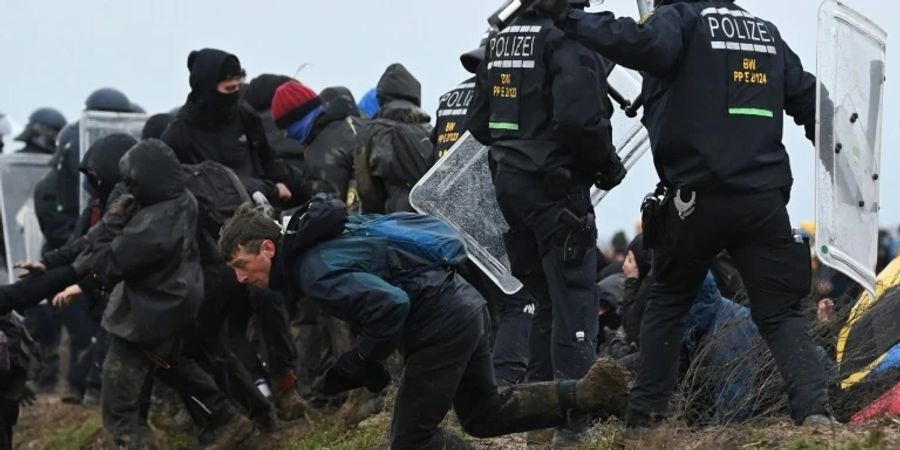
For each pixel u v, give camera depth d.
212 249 24.62
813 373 17.41
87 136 35.59
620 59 17.03
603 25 17.02
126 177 23.45
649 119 17.83
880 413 18.78
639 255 22.52
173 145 25.61
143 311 23.28
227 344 25.48
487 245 22.47
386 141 25.11
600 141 18.83
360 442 23.19
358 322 16.14
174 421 27.78
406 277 16.70
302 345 27.09
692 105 17.25
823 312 21.11
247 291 25.38
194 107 25.58
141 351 23.69
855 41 18.28
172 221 23.31
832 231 17.80
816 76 17.75
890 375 20.00
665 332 18.12
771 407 19.34
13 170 39.53
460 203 22.58
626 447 17.80
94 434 31.25
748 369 19.77
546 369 20.41
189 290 23.44
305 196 27.19
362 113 29.78
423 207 22.62
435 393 17.00
